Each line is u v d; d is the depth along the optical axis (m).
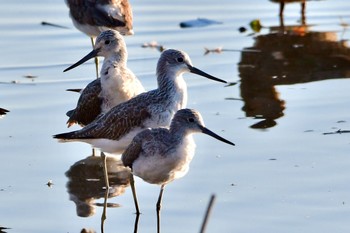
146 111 13.08
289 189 12.93
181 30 20.92
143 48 19.67
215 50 19.52
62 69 18.55
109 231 12.03
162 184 12.34
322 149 14.33
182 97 13.46
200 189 13.10
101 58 19.36
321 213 12.18
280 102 16.58
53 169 13.96
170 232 11.87
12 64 18.73
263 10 22.48
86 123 14.55
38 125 15.57
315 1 23.25
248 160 14.02
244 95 16.97
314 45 19.88
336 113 15.93
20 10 22.09
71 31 20.86
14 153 14.45
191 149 12.11
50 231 11.95
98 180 13.70
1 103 16.56
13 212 12.48
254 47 19.78
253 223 11.96
